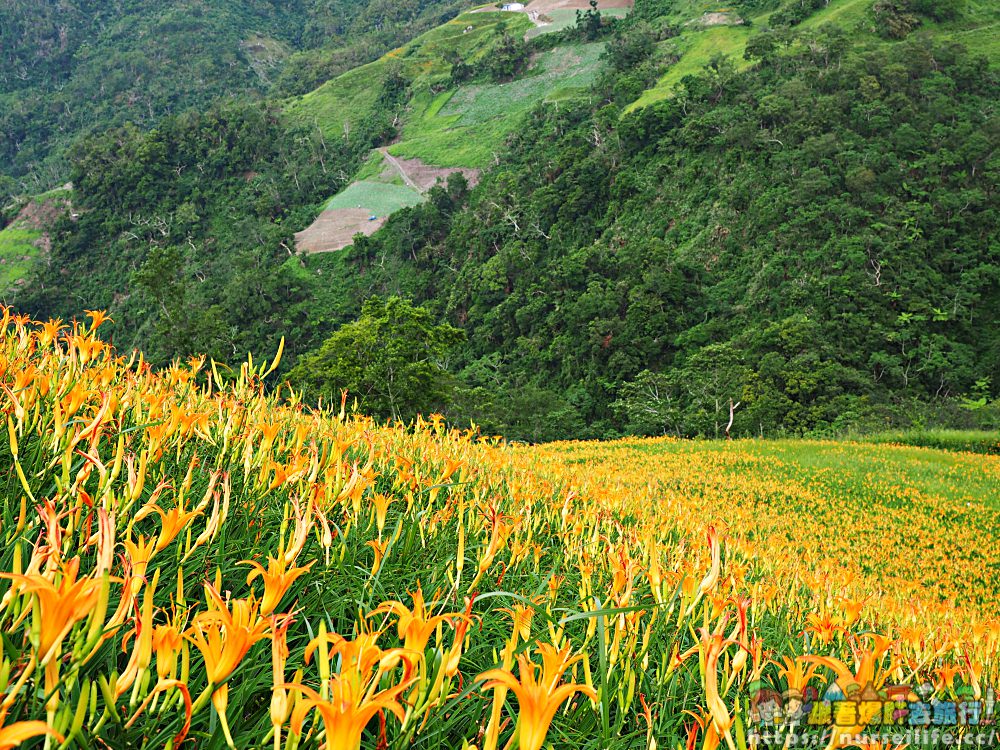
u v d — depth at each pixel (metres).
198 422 2.94
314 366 27.95
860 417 42.62
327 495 2.36
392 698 0.94
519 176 96.19
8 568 1.74
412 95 145.62
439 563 2.89
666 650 2.31
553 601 2.49
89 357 2.96
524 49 143.50
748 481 21.86
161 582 2.10
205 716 1.56
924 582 13.63
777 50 87.69
